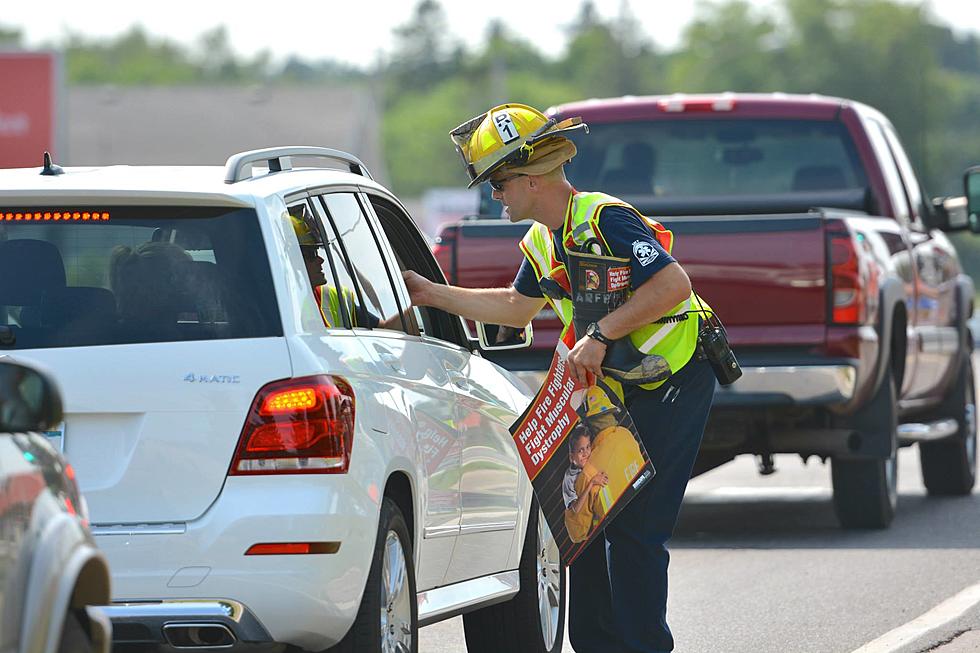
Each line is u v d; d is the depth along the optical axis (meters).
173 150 183.00
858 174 30.06
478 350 18.81
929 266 31.17
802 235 25.58
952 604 21.41
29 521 9.95
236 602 13.14
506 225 26.14
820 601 21.84
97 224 13.77
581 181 30.36
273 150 14.74
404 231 17.56
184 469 13.27
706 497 33.78
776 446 26.91
